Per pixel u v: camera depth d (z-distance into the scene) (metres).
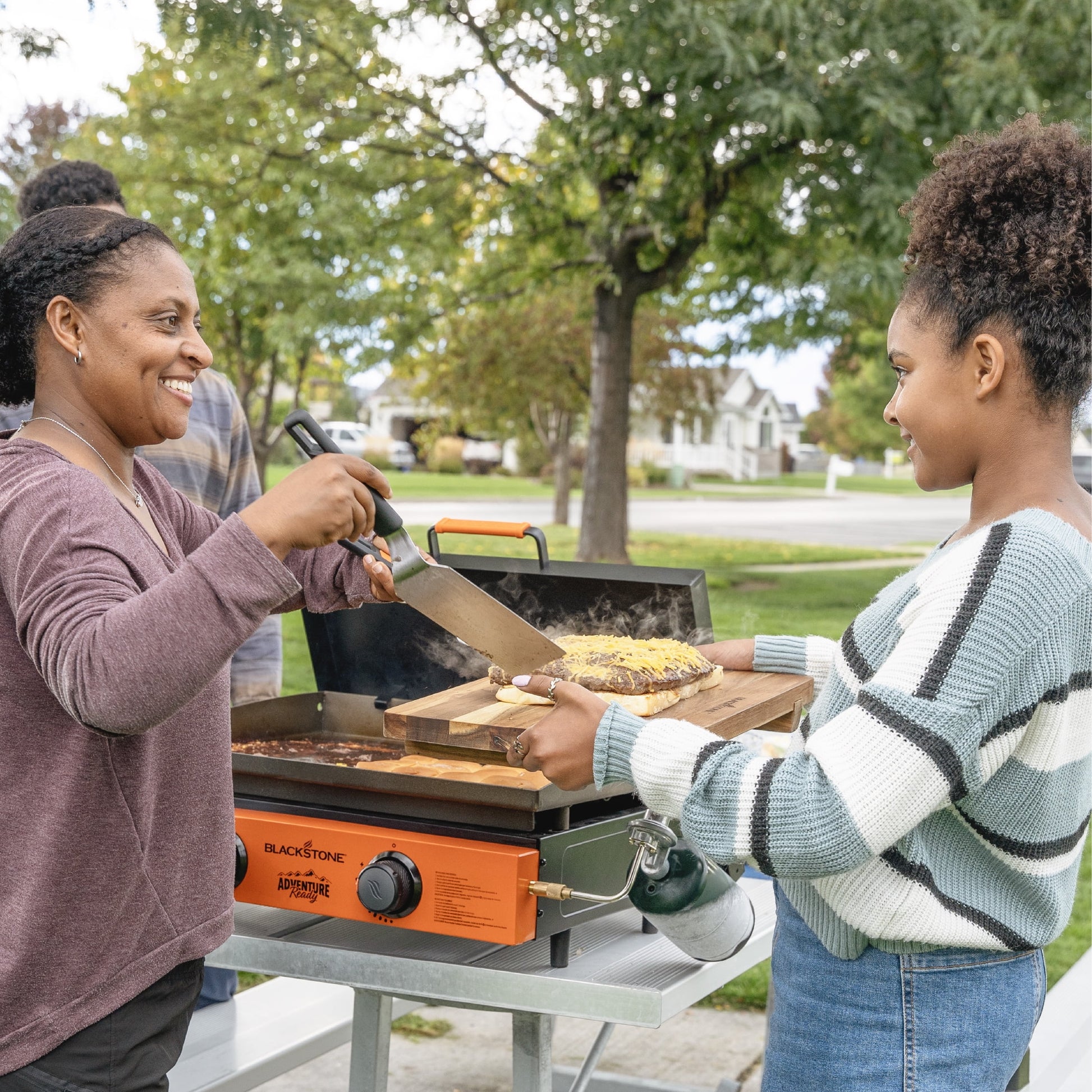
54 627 1.03
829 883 1.15
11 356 1.24
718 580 11.84
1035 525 1.06
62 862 1.12
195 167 10.11
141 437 1.26
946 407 1.14
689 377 17.95
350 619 2.18
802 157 8.60
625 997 1.43
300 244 10.23
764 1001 3.37
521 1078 1.61
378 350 10.97
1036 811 1.09
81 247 1.18
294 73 8.61
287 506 1.11
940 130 8.18
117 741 1.13
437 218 10.72
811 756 1.08
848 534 19.20
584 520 11.20
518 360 16.41
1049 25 8.17
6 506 1.09
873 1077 1.16
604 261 10.69
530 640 1.40
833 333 10.53
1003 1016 1.16
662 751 1.17
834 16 8.06
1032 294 1.08
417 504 24.27
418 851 1.46
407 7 8.33
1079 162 1.09
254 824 1.58
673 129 8.44
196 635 1.01
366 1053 1.80
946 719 1.02
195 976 1.29
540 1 7.57
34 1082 1.13
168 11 4.82
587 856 1.52
